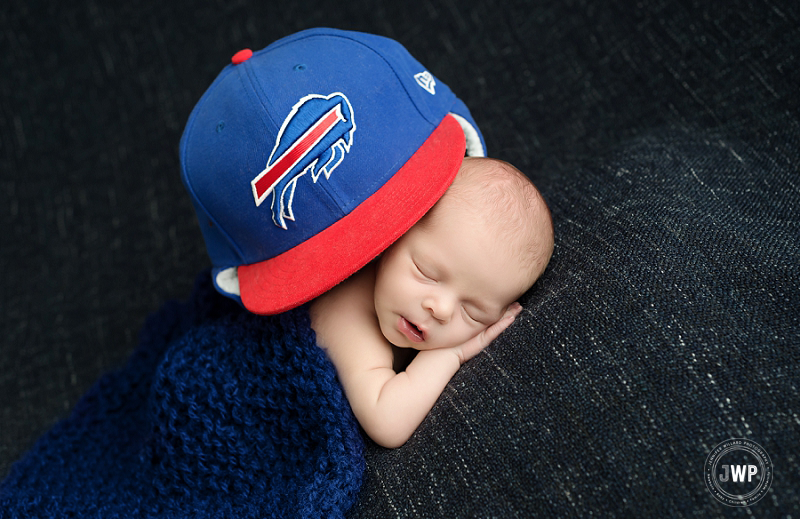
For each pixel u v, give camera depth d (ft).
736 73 3.60
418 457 2.41
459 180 2.79
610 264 2.54
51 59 4.67
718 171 3.06
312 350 2.75
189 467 2.82
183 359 2.89
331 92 2.69
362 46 2.92
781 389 2.04
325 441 2.68
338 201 2.63
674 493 1.93
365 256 2.57
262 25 4.64
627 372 2.17
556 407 2.21
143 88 4.67
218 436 2.78
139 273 4.42
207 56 4.66
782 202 2.86
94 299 4.35
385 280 2.74
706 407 2.03
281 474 2.78
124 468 3.17
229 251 2.98
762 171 3.09
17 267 4.42
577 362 2.27
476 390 2.45
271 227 2.72
